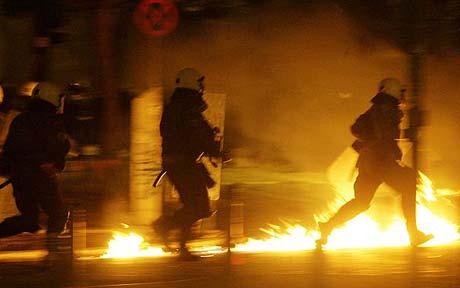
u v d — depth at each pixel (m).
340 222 27.52
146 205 28.98
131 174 29.19
